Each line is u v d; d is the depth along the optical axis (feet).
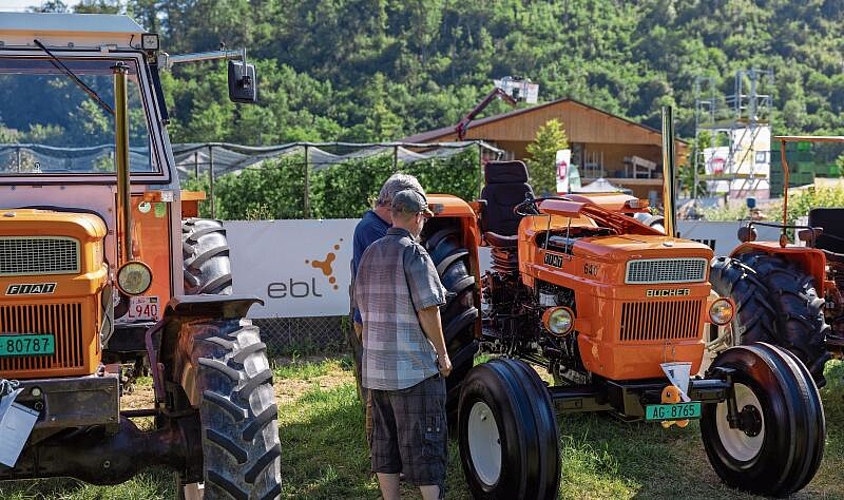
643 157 177.68
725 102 142.31
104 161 14.33
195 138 203.10
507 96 74.74
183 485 12.24
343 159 54.75
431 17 392.88
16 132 14.05
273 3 372.79
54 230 10.20
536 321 17.07
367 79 334.65
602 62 394.93
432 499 12.14
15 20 13.98
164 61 15.29
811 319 17.56
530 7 434.71
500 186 22.08
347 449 16.61
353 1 380.99
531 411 13.28
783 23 472.85
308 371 23.26
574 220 17.48
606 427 18.22
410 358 12.14
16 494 13.74
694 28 457.27
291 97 299.17
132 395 20.63
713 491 14.79
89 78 14.38
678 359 14.42
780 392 13.92
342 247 26.32
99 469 10.56
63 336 10.32
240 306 11.20
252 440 10.18
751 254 19.20
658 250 14.26
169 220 14.57
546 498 13.21
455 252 17.02
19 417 9.49
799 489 14.20
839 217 20.80
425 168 55.01
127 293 11.07
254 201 52.26
